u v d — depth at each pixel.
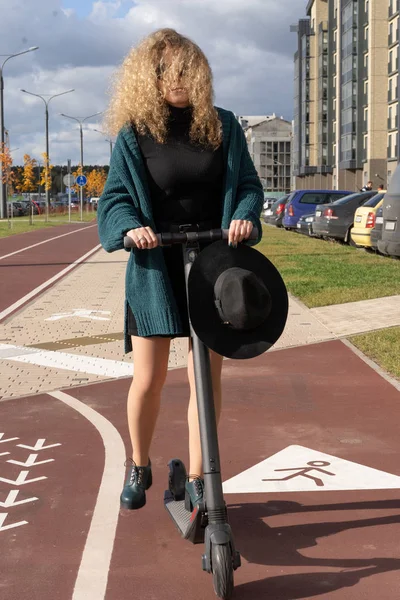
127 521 3.95
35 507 4.19
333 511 4.04
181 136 3.42
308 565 3.41
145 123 3.39
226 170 3.44
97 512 4.07
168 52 3.37
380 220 20.41
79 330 9.95
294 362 7.95
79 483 4.55
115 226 3.24
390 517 3.95
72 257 23.20
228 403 6.38
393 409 6.15
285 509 4.08
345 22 87.94
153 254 3.39
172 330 3.39
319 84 103.94
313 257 20.50
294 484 4.46
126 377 7.32
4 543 3.73
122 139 3.42
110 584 3.29
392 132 78.69
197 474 3.59
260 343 3.05
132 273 3.46
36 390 6.84
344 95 89.38
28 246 29.06
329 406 6.26
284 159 166.00
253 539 3.70
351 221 25.58
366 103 83.75
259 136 166.25
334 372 7.49
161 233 3.18
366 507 4.09
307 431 5.56
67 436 5.50
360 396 6.57
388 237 17.59
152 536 3.76
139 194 3.38
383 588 3.20
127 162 3.39
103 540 3.72
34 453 5.13
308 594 3.15
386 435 5.46
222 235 3.16
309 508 4.09
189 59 3.35
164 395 6.63
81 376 7.37
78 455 5.07
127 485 3.81
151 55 3.38
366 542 3.65
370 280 14.75
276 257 20.59
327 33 102.31
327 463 4.84
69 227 49.31
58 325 10.36
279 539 3.69
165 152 3.39
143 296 3.42
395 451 5.09
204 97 3.35
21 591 3.25
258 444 5.25
